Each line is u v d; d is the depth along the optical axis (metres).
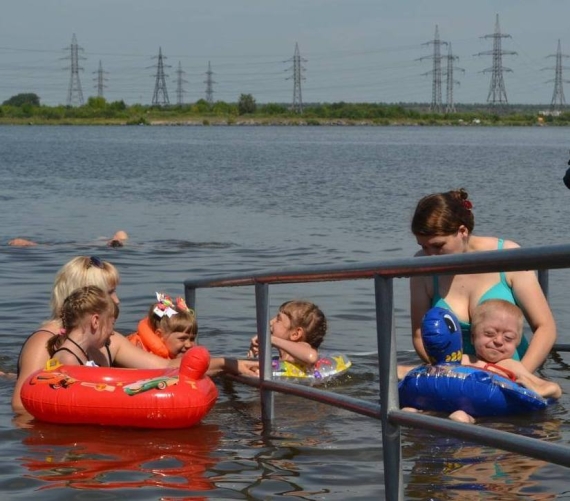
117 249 18.36
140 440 6.80
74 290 7.78
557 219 24.44
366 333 11.09
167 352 8.59
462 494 5.58
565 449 3.94
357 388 8.64
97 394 7.05
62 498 5.57
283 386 7.08
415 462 6.17
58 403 7.09
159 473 6.05
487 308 7.77
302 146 83.56
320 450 6.55
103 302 7.66
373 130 156.38
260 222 23.77
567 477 5.82
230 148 77.94
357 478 5.95
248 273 7.54
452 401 7.25
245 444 6.71
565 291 13.36
